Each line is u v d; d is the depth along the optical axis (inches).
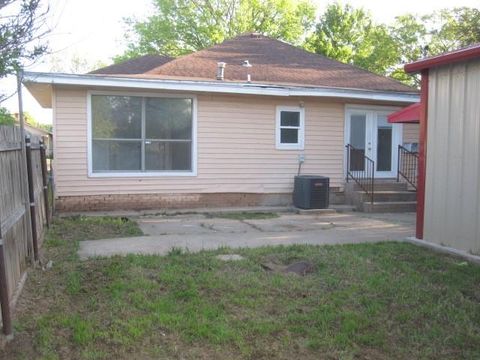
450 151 279.1
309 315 175.5
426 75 297.6
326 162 502.6
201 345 152.9
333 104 502.3
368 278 219.6
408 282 214.5
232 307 182.9
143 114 433.7
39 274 221.8
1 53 147.8
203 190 458.0
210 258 249.8
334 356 147.6
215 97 455.8
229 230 358.0
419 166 303.9
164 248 282.7
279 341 156.7
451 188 278.1
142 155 436.5
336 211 467.2
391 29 1342.3
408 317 176.1
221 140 461.4
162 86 420.2
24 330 160.1
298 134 490.9
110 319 168.6
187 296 191.8
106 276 215.8
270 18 1337.4
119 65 679.7
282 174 486.0
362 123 518.0
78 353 145.5
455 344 157.3
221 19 1302.9
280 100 479.8
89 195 422.0
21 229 211.8
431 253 274.7
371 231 356.5
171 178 446.0
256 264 241.9
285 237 326.0
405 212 472.7
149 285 202.2
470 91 265.0
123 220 394.3
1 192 172.4
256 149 474.6
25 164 226.5
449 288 207.5
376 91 492.4
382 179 528.4
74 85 401.4
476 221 260.5
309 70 569.9
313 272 232.4
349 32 1450.5
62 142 411.5
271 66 565.3
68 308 179.3
